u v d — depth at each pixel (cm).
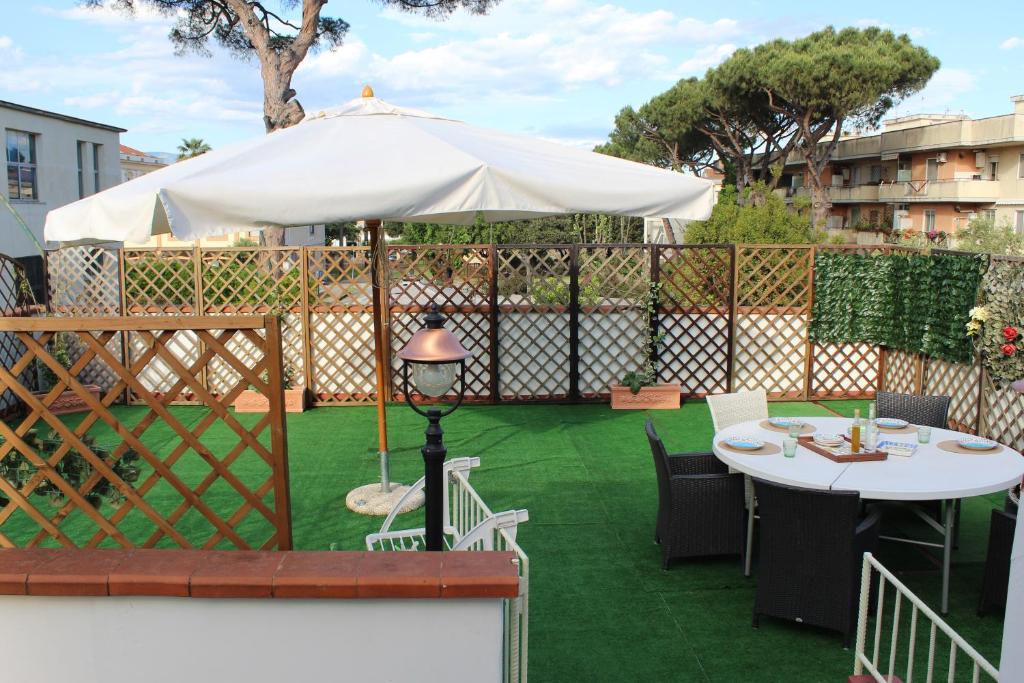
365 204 409
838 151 3819
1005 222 2769
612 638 409
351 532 547
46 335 277
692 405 936
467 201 421
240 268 923
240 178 406
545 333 938
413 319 938
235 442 782
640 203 456
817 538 394
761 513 410
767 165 3089
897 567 491
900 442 504
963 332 743
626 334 941
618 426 843
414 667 243
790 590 405
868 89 2512
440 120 552
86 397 282
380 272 591
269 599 239
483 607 240
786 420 544
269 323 281
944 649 397
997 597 416
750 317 948
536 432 820
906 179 3403
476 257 925
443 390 369
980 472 441
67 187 1820
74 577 237
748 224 1468
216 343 283
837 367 950
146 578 236
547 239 2247
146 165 5081
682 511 483
